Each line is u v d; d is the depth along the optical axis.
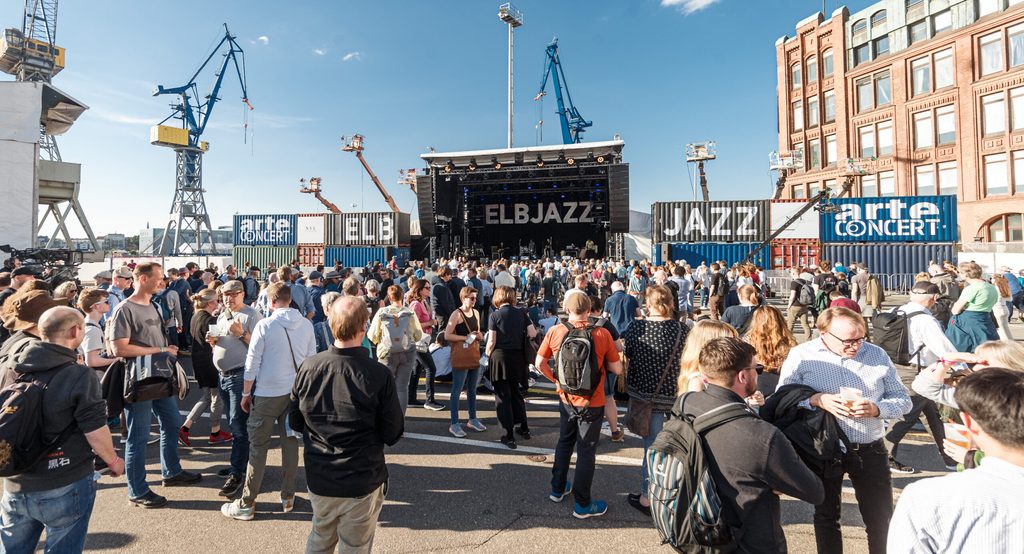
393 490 4.32
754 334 3.65
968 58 25.55
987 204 24.91
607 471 4.72
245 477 4.15
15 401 2.28
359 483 2.51
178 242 69.88
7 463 2.23
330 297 5.94
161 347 4.12
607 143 26.77
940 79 26.86
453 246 33.62
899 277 22.48
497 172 30.69
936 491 1.43
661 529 2.00
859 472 2.73
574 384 3.74
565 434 4.03
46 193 35.03
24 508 2.40
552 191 33.19
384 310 5.46
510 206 35.66
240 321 4.35
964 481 1.41
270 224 31.06
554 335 4.21
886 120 29.27
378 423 2.62
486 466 4.86
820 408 2.70
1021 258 20.94
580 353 3.74
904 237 22.53
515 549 3.39
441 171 30.08
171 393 4.09
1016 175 23.98
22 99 23.73
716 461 1.95
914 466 4.71
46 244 39.94
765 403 2.88
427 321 7.07
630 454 5.15
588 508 3.83
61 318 2.49
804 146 33.81
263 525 3.70
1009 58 24.19
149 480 4.51
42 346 2.42
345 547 2.58
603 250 34.69
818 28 32.84
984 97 25.19
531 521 3.78
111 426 6.00
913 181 28.05
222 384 4.28
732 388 2.12
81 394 2.43
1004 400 1.36
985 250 23.34
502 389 5.38
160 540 3.48
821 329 2.94
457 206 33.94
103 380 3.87
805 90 33.84
